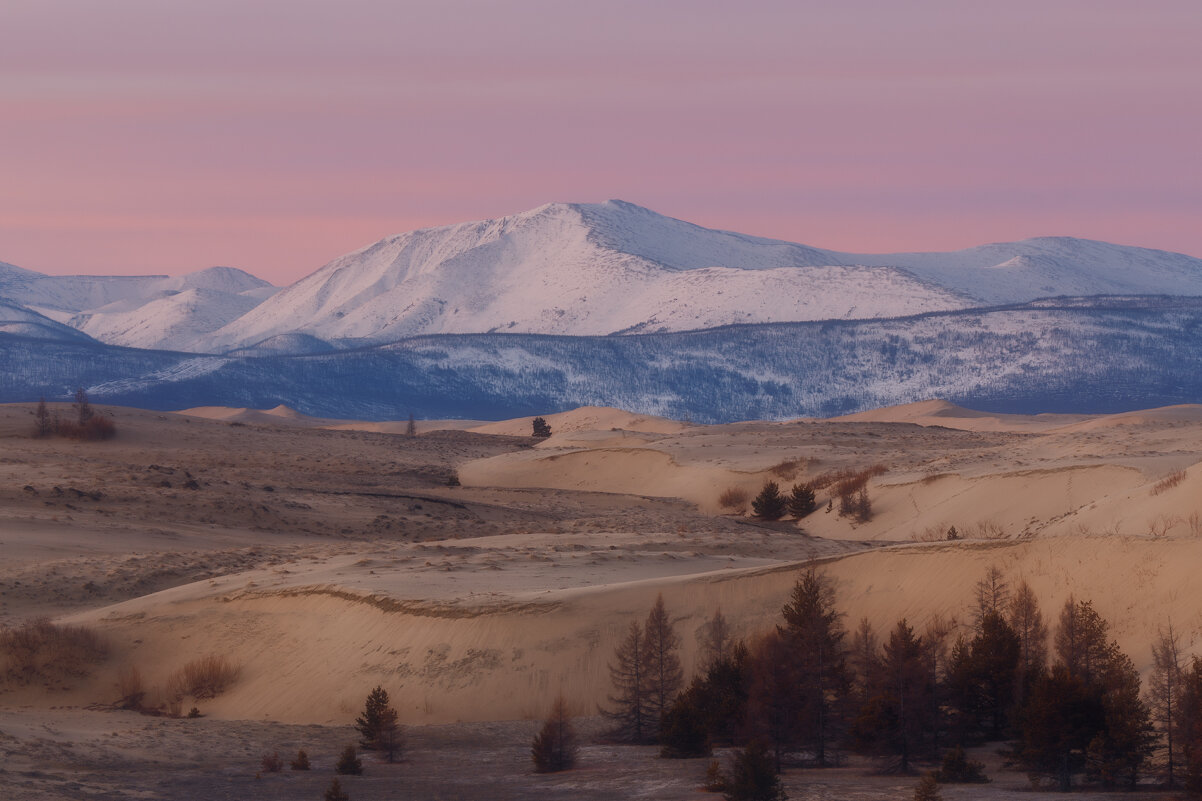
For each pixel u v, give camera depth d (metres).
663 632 141.12
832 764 123.19
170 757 123.94
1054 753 107.44
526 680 150.88
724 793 104.31
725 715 132.62
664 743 127.06
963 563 156.38
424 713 147.75
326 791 104.38
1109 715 106.88
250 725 142.88
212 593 183.88
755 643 144.25
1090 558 147.00
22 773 107.31
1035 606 136.75
